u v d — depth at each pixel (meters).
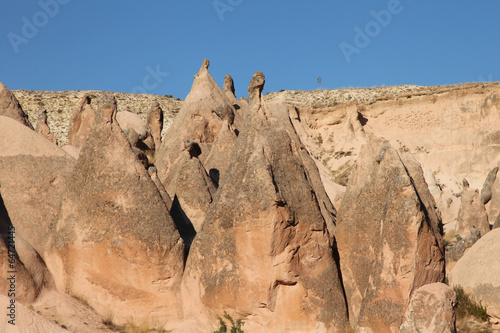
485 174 72.38
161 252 18.30
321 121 87.06
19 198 20.08
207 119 34.06
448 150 77.62
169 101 100.06
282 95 121.38
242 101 42.19
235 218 17.59
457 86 95.56
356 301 18.69
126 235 18.28
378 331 17.00
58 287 18.66
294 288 17.52
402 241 17.09
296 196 17.97
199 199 22.20
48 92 98.44
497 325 18.75
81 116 36.38
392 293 16.97
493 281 19.12
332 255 18.20
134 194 18.58
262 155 17.89
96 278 18.45
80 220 18.66
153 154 38.81
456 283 20.38
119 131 19.30
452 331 15.93
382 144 19.91
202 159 32.75
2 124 21.22
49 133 32.72
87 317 17.92
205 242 18.30
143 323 18.12
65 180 20.98
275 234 17.20
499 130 74.69
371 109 86.75
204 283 18.02
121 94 102.19
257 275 17.44
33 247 19.03
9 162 20.58
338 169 78.94
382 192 18.89
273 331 17.39
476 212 32.97
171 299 18.41
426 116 82.50
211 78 36.81
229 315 17.72
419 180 25.16
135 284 18.33
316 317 17.42
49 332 15.30
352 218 19.53
